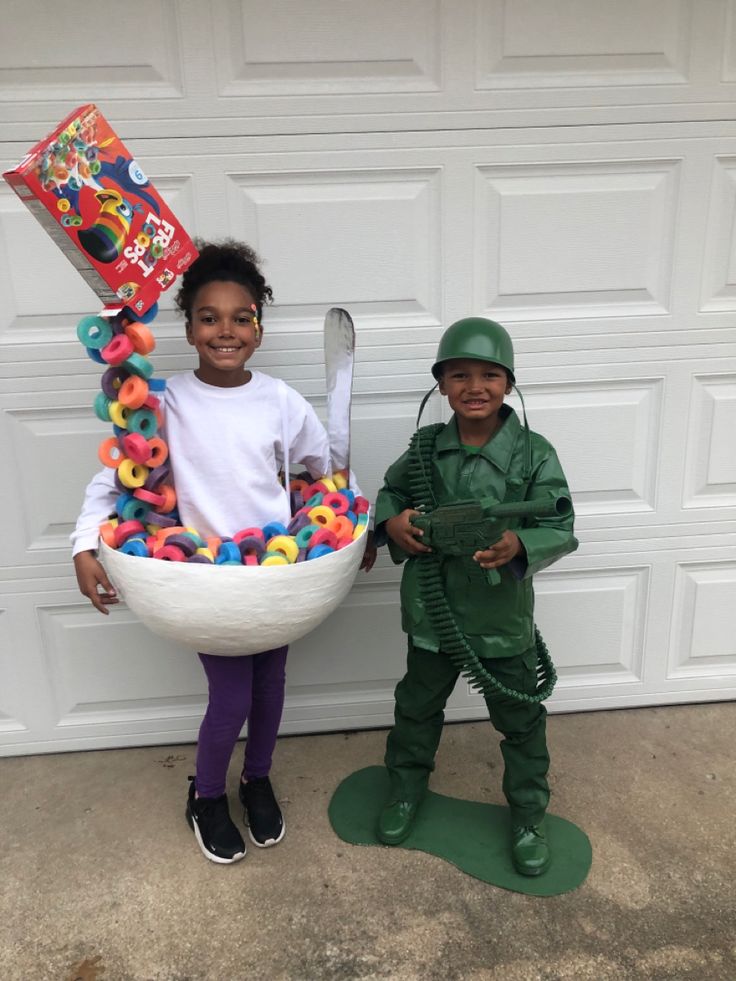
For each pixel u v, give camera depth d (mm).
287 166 2047
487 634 1849
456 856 1944
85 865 1944
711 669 2545
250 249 1958
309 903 1820
